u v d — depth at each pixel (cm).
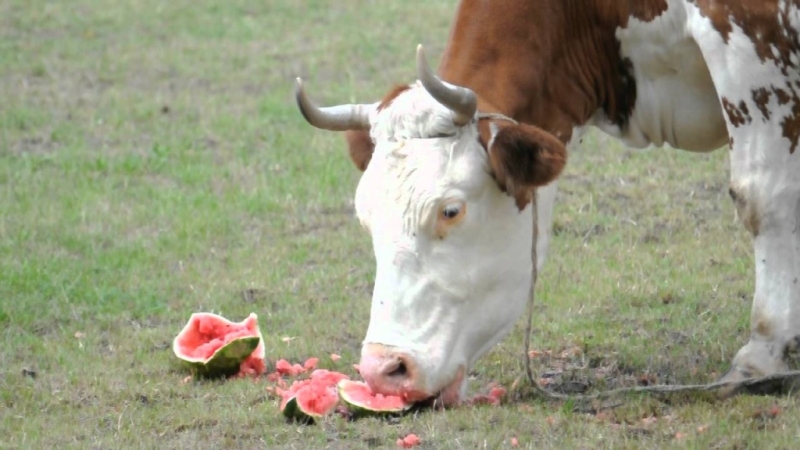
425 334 1508
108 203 2811
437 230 1495
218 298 2206
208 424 1606
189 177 2989
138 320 2130
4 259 2436
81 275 2347
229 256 2456
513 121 1533
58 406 1714
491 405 1591
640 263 2286
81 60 4191
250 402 1684
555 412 1581
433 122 1498
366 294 2212
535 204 1572
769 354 1609
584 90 1700
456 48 1634
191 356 1828
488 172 1514
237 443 1529
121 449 1520
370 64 4016
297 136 3319
